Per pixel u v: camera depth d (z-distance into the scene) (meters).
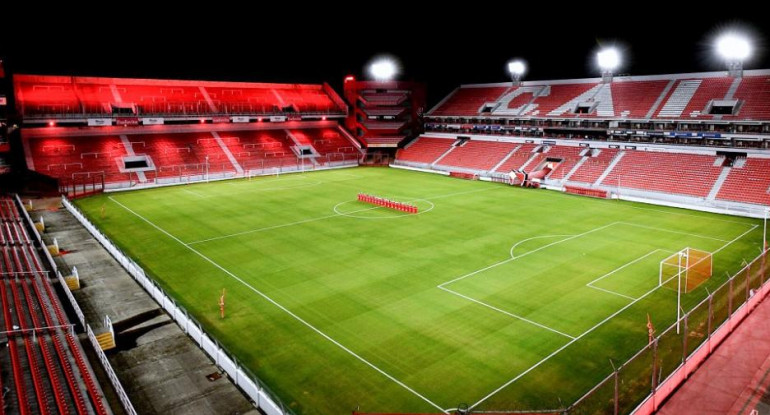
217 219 46.59
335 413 18.50
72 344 21.94
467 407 18.70
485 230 42.28
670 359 21.70
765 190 49.34
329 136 87.06
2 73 59.97
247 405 18.97
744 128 55.94
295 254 36.38
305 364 21.84
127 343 23.53
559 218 46.47
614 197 55.75
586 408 18.47
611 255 35.69
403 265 33.88
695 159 57.19
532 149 71.56
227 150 75.69
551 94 76.75
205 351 22.80
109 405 18.50
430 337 24.12
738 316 24.80
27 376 19.09
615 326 25.03
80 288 29.94
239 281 31.38
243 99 83.88
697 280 30.86
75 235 41.12
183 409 18.62
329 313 26.81
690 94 62.72
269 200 54.94
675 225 43.97
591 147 66.75
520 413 17.70
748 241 39.06
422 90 88.31
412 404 19.05
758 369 20.78
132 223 45.38
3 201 51.12
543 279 31.22
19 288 27.95
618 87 70.88
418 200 54.75
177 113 73.44
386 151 86.31
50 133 66.88
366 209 50.19
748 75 61.28
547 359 22.06
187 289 30.17
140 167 67.06
